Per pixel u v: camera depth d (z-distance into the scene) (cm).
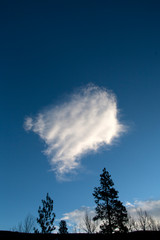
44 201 2036
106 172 3391
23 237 2239
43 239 1778
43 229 1844
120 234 2712
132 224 3866
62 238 2800
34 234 1831
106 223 2838
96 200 3067
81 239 2950
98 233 2862
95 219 2911
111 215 2853
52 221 1922
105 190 3155
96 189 3200
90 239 2933
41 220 1895
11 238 2328
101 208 2938
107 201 3006
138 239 3080
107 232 2723
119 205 2923
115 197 3050
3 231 2547
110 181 3250
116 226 2773
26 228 2530
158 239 3031
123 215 2864
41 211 1958
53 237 1834
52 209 1998
